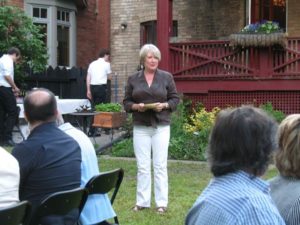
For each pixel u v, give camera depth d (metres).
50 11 15.81
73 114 11.29
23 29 12.71
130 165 9.43
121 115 11.70
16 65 12.62
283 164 2.71
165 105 6.23
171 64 12.41
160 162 6.31
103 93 13.43
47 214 3.60
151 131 6.30
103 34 16.97
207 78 12.18
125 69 16.70
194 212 2.13
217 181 2.12
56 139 3.96
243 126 2.11
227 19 15.23
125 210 6.43
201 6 15.50
